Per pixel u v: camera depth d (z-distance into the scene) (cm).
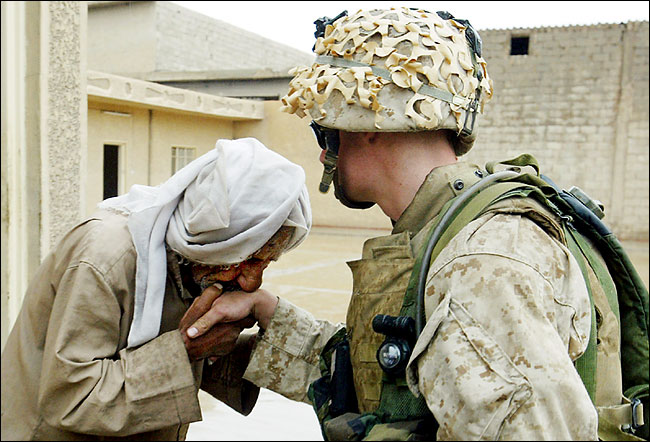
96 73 805
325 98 95
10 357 110
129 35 1411
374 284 93
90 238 105
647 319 100
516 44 1351
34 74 243
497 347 72
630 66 1230
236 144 108
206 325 105
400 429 80
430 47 95
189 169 107
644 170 1240
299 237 112
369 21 97
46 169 248
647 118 1229
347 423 84
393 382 84
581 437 70
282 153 555
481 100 103
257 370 121
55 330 100
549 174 1295
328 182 110
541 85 1282
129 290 105
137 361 99
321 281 673
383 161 100
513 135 1309
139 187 118
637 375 101
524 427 68
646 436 101
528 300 74
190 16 1480
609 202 1268
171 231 105
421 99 93
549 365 70
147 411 97
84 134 266
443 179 95
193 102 970
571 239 92
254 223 103
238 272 111
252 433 246
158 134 976
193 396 100
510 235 79
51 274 108
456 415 70
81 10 261
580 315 80
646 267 880
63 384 97
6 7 235
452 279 78
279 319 120
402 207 100
